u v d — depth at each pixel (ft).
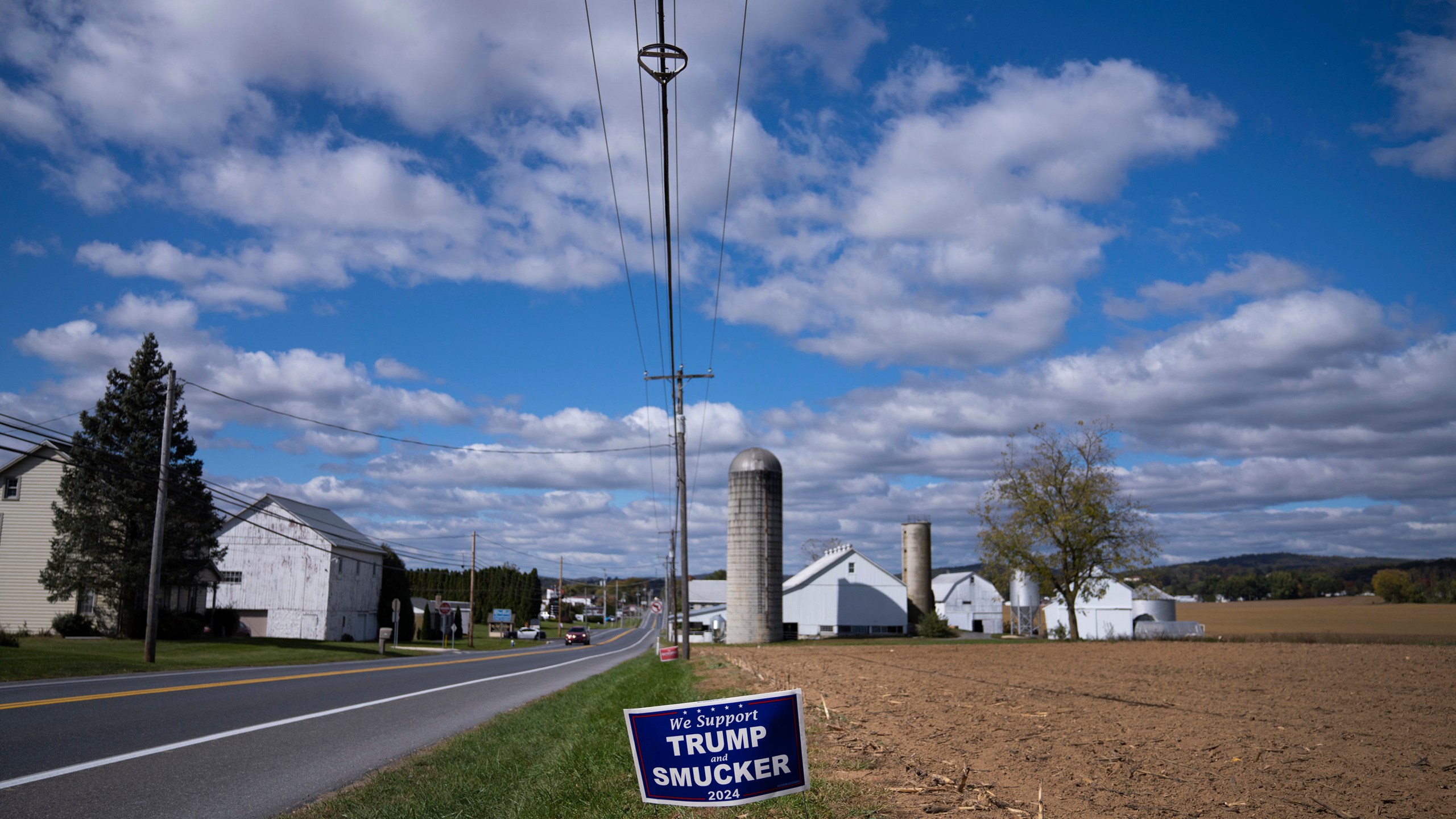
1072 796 26.18
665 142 44.14
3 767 29.73
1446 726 43.21
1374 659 100.83
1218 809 24.64
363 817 24.68
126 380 141.69
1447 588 451.12
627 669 103.40
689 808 24.09
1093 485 183.83
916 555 278.05
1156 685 67.92
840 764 31.04
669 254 53.67
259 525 188.65
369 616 218.18
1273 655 110.22
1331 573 573.74
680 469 130.72
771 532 214.48
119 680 64.54
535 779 29.37
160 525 96.43
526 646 249.96
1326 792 27.14
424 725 46.60
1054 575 189.06
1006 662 102.73
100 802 25.90
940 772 29.68
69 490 137.90
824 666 95.45
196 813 25.32
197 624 153.58
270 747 36.70
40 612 144.97
